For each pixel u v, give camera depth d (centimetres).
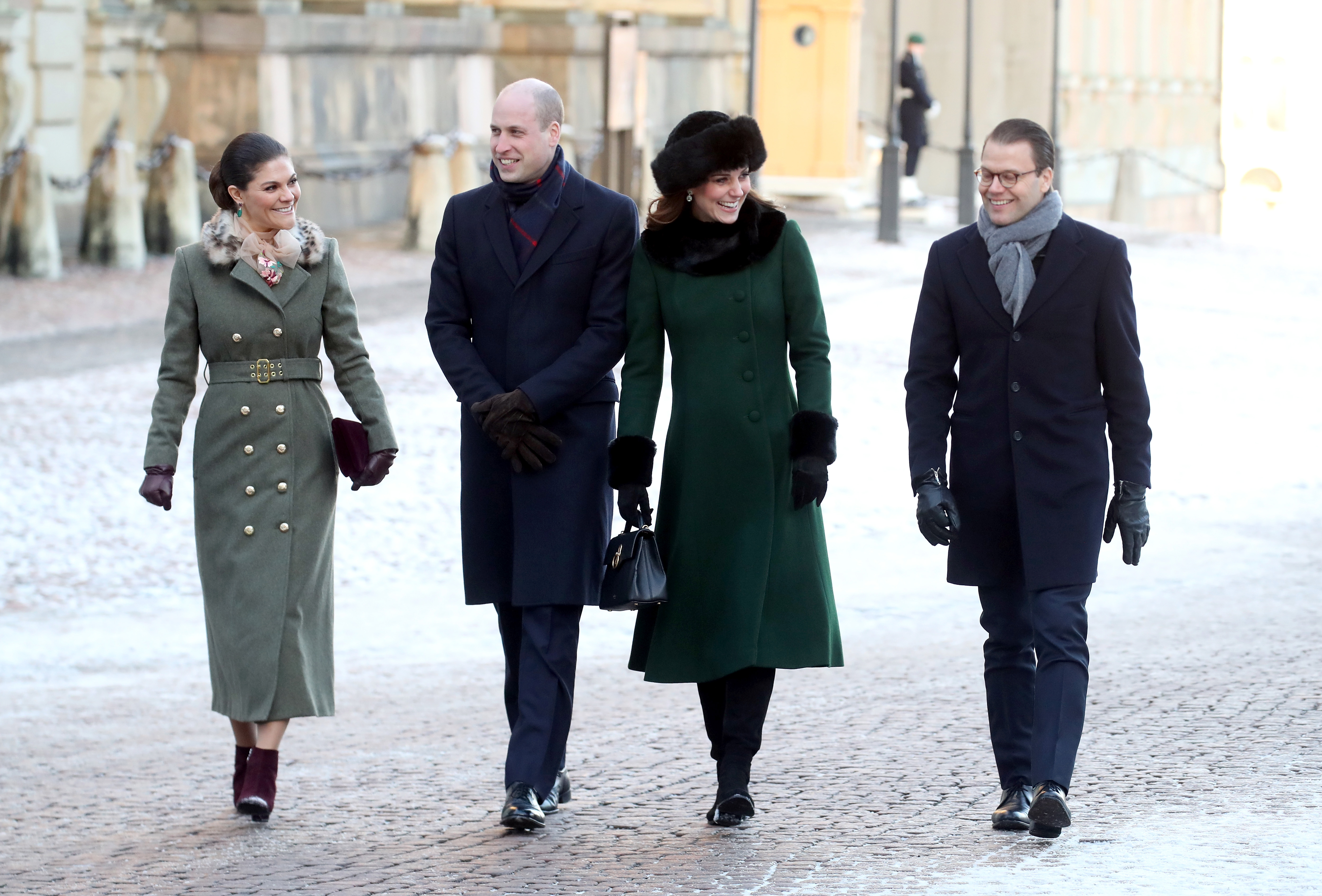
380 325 5116
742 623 1490
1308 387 4744
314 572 1616
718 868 1330
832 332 5372
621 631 2633
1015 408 1462
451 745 1925
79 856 1498
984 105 11819
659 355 1548
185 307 1616
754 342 1520
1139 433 1454
